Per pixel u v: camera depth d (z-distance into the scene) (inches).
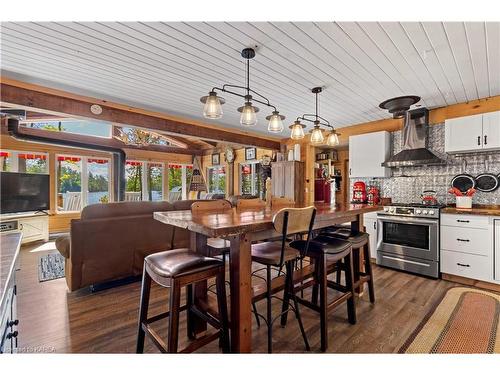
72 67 100.1
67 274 108.3
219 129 201.2
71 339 73.9
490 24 70.7
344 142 205.0
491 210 114.5
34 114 215.2
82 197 268.8
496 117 119.5
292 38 79.3
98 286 114.0
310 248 75.7
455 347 70.4
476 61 92.1
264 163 260.8
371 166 163.5
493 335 75.9
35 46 84.7
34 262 149.0
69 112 129.8
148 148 306.2
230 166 318.0
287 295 80.4
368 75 104.7
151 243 125.0
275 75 105.5
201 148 369.1
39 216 207.3
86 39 80.4
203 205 80.7
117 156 264.7
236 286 57.2
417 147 147.6
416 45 82.0
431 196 145.8
